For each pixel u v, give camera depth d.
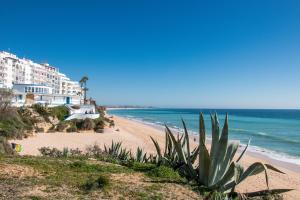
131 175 12.17
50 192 9.04
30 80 111.88
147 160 16.56
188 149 12.62
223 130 10.58
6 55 106.50
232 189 10.52
